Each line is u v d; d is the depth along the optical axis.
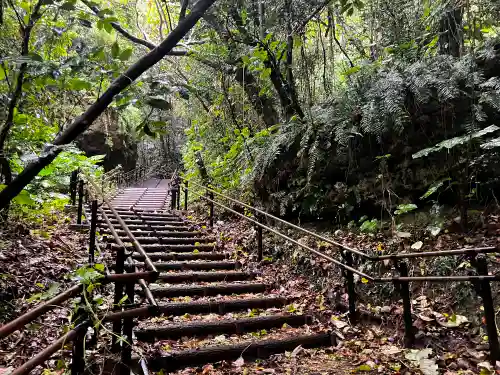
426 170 4.05
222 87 7.24
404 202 4.22
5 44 1.97
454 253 2.65
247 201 6.61
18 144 2.08
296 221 5.43
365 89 4.45
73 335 1.75
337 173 4.86
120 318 2.07
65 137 1.58
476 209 3.77
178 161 21.50
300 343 3.21
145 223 7.30
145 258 2.79
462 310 3.09
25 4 1.72
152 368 2.78
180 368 2.86
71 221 6.46
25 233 4.76
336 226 4.83
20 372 1.35
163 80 1.68
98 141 13.75
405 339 2.98
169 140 21.27
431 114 4.02
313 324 3.66
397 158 4.31
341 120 4.50
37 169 1.57
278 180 5.55
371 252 4.00
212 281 4.74
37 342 2.82
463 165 3.73
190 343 3.20
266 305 4.06
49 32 1.97
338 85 5.42
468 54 3.88
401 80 3.98
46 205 5.87
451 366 2.63
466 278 2.57
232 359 3.00
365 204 4.60
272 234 5.55
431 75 3.86
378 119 4.04
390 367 2.70
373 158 4.50
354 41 5.61
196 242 6.26
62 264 4.34
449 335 2.93
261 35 4.80
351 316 3.52
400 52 4.56
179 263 5.07
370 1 5.01
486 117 3.51
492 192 3.69
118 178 15.00
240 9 4.52
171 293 4.18
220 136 8.29
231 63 5.82
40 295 2.18
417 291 3.46
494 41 3.86
